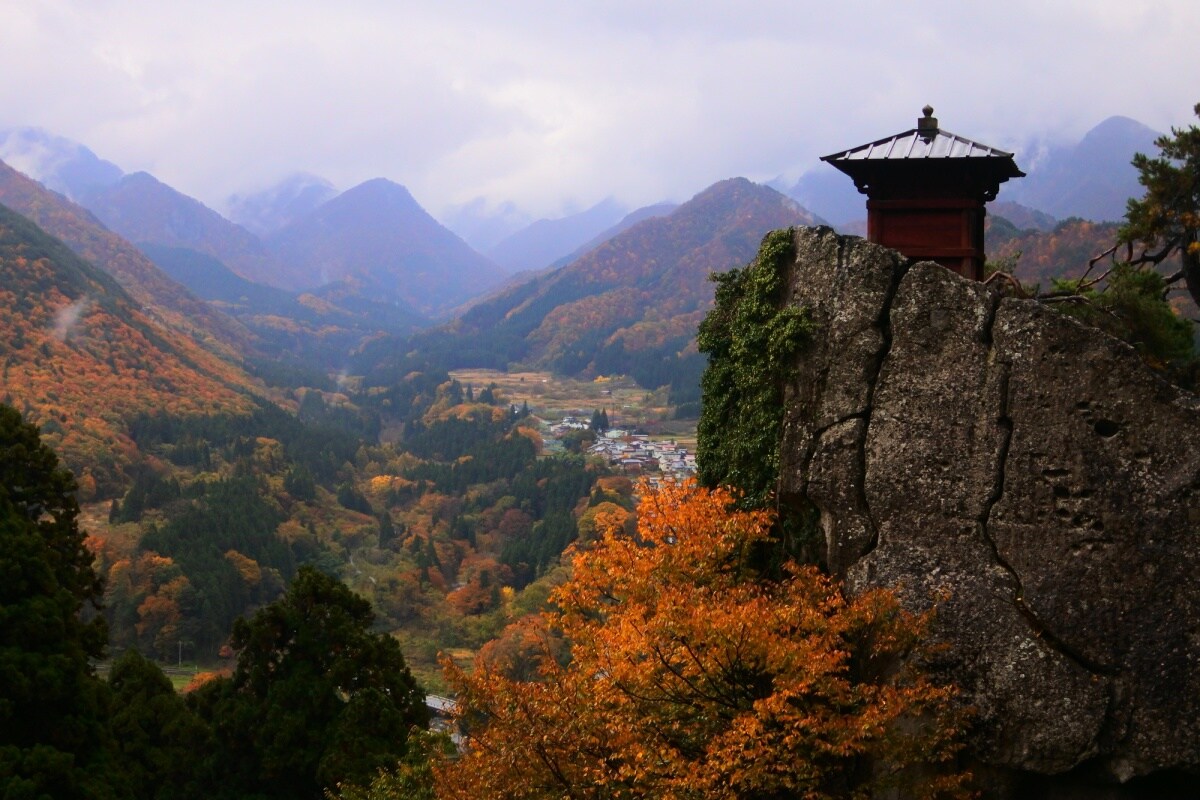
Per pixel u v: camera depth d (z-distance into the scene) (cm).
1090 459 1410
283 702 2708
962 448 1504
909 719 1440
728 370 1930
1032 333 1467
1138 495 1380
